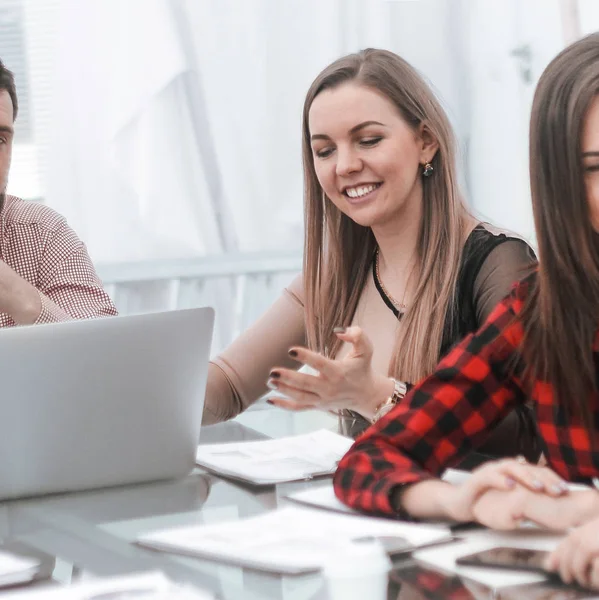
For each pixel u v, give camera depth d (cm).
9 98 231
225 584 96
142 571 102
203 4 342
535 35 362
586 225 120
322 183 199
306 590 93
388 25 356
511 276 187
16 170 339
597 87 115
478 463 148
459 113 364
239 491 136
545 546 105
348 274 209
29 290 214
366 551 104
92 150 340
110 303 247
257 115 352
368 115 192
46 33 336
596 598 88
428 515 118
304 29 352
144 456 142
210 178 351
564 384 134
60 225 252
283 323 222
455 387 142
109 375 136
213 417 209
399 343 194
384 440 136
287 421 187
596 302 125
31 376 132
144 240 345
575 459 137
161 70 337
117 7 336
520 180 364
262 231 356
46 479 137
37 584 99
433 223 197
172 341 138
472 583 93
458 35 362
